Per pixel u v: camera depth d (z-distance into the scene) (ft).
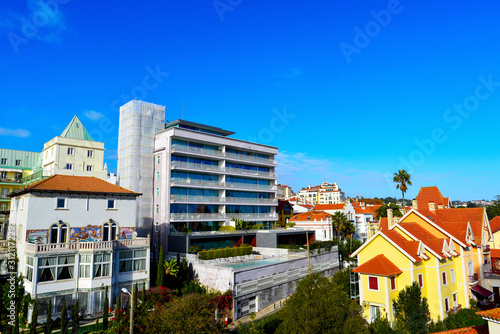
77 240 112.27
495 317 60.75
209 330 67.05
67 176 121.80
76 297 102.83
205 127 203.10
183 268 127.54
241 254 158.10
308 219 255.09
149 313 72.02
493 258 136.67
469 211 135.13
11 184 169.48
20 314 98.02
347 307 67.31
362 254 109.40
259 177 218.79
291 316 67.97
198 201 181.47
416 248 101.04
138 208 175.73
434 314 100.68
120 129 191.83
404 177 248.73
